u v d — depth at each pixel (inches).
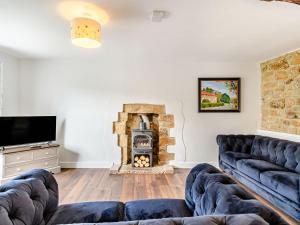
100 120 193.5
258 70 195.5
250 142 175.6
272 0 79.0
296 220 99.8
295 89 152.9
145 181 158.4
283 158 136.9
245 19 101.0
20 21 104.3
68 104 192.5
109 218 68.7
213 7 88.7
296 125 151.7
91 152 193.2
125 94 194.1
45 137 178.7
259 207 46.7
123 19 101.4
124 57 181.8
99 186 147.7
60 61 191.6
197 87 195.0
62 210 74.2
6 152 150.8
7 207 49.9
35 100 191.2
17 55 177.0
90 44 95.7
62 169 187.9
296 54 152.2
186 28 113.1
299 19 100.8
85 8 90.2
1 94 169.6
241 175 147.5
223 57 177.8
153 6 88.2
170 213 72.3
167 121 194.4
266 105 185.9
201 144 195.2
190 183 81.4
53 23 106.7
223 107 194.4
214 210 56.6
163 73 194.2
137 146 189.8
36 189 65.7
